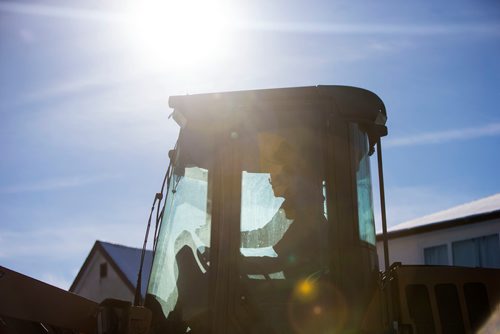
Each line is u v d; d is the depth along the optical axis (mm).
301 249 3943
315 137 4109
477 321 4672
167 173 4418
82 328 3766
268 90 4234
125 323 3711
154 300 4160
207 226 4137
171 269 4184
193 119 4301
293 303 3838
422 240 10109
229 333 3834
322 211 3988
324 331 3764
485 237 9359
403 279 4633
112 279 28891
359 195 4094
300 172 4070
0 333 3398
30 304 3566
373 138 4184
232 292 3900
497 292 4824
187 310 4004
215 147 4211
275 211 4043
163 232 4301
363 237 4012
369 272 3939
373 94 4215
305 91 4184
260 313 3844
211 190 4184
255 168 4133
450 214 10523
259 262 3947
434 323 4578
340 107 4117
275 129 4164
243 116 4219
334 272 3848
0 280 3471
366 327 3818
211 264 3992
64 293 3732
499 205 9812
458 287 4742
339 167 4035
